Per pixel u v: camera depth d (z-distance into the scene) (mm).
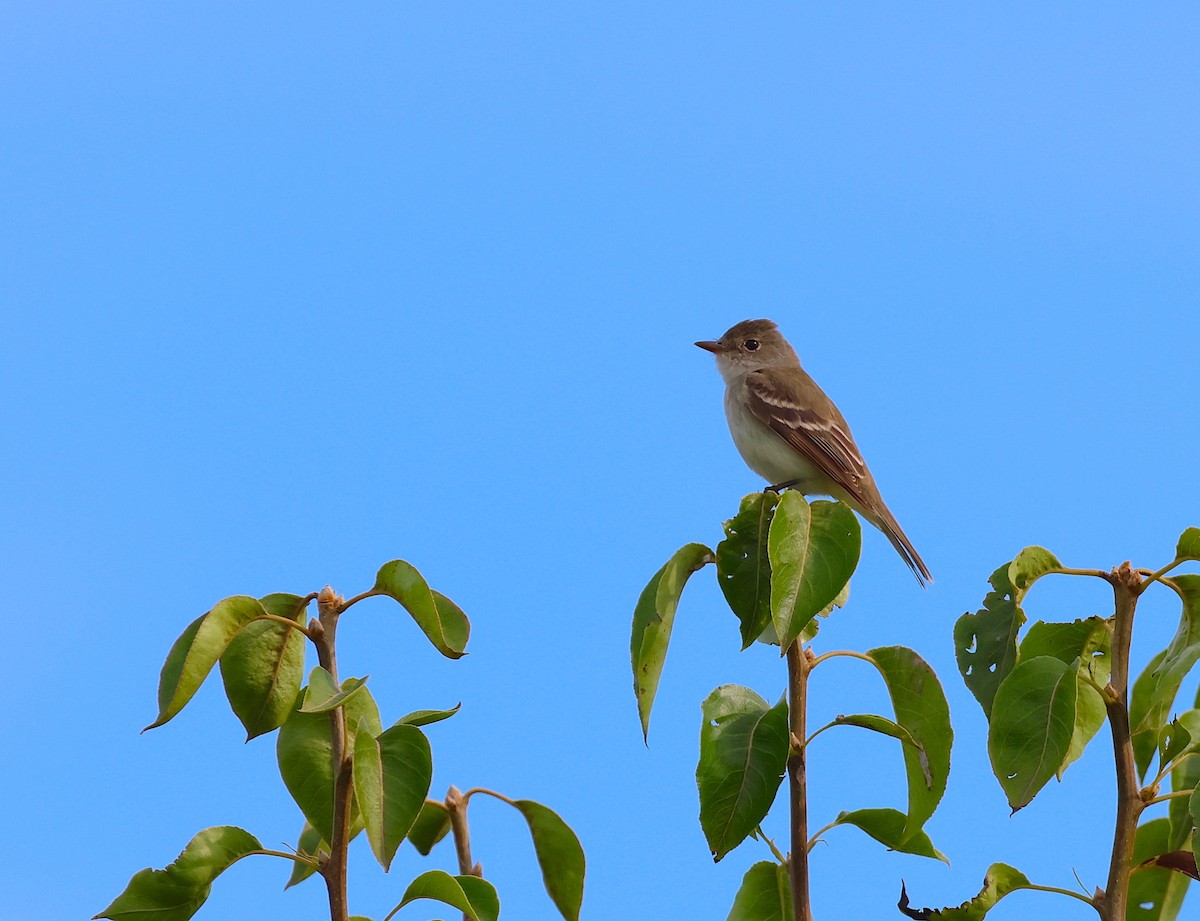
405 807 6129
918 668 7785
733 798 7109
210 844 6773
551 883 7602
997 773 6797
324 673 6457
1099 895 6930
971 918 7105
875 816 7902
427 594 6617
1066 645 7797
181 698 6387
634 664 7828
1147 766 7883
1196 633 7207
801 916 7422
